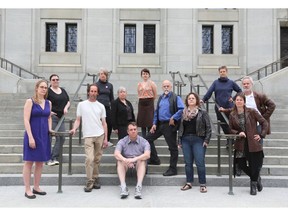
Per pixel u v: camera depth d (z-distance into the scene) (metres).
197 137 6.21
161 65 17.62
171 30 17.53
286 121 9.89
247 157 5.98
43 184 6.61
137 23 17.94
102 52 17.39
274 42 17.50
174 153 6.82
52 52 17.59
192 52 17.48
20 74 16.81
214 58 17.83
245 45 17.59
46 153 5.70
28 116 5.52
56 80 7.26
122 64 17.66
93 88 6.21
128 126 6.14
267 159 7.59
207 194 6.00
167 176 6.79
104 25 17.52
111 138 8.36
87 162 6.12
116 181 6.66
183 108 6.72
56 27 17.97
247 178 6.67
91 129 6.19
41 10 17.70
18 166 7.02
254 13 17.64
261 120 5.92
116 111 6.80
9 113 10.37
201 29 18.06
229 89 7.47
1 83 14.70
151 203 5.39
